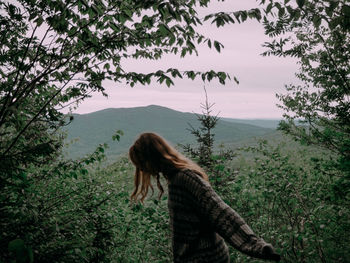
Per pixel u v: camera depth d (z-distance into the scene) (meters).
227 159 5.41
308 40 4.49
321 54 4.57
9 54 3.07
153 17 2.57
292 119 5.11
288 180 4.95
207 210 1.56
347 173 3.96
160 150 1.82
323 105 4.63
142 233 5.23
